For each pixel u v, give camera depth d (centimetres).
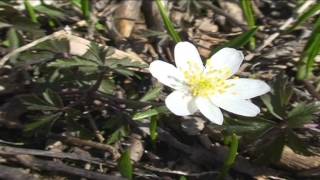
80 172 19
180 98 19
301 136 22
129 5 28
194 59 21
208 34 27
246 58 25
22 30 23
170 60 25
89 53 22
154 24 27
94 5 28
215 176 21
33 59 22
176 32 24
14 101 22
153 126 20
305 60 24
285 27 27
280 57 26
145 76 24
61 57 22
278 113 20
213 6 28
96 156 21
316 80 25
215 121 19
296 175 21
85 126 22
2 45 24
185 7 28
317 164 21
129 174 19
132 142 21
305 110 20
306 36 26
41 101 20
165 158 21
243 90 20
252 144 20
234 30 27
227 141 21
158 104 21
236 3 28
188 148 21
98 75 21
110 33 26
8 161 20
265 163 20
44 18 26
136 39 26
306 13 25
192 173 21
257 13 28
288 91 20
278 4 29
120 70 21
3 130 21
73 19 27
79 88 22
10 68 23
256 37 27
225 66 21
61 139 21
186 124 22
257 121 20
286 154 21
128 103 21
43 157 20
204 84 20
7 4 24
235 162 21
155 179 20
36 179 19
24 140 21
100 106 22
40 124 20
